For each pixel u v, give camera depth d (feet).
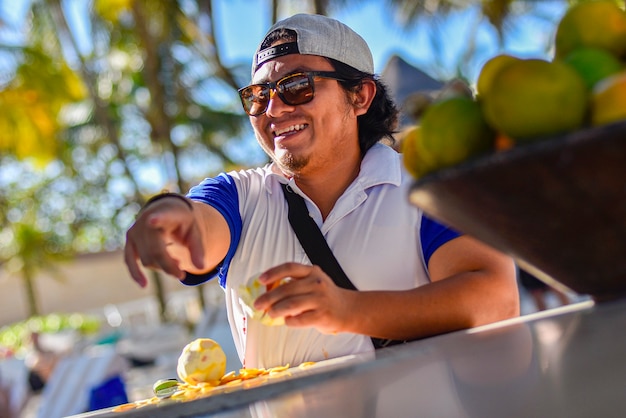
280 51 6.46
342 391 2.84
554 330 3.27
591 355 2.58
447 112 2.83
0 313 70.95
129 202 59.93
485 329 4.04
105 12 36.40
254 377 4.66
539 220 2.62
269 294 4.46
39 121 41.47
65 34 36.37
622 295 3.15
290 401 2.82
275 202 6.43
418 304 5.10
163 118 36.22
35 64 40.40
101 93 49.39
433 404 2.40
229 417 2.72
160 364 22.13
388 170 6.31
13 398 17.26
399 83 16.69
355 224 6.19
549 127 2.50
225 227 6.04
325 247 6.10
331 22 6.63
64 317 40.01
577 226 2.62
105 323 42.55
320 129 6.37
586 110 2.54
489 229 2.82
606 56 2.81
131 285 72.18
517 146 2.42
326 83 6.41
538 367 2.60
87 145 56.39
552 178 2.42
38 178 66.44
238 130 52.13
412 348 3.75
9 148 42.04
